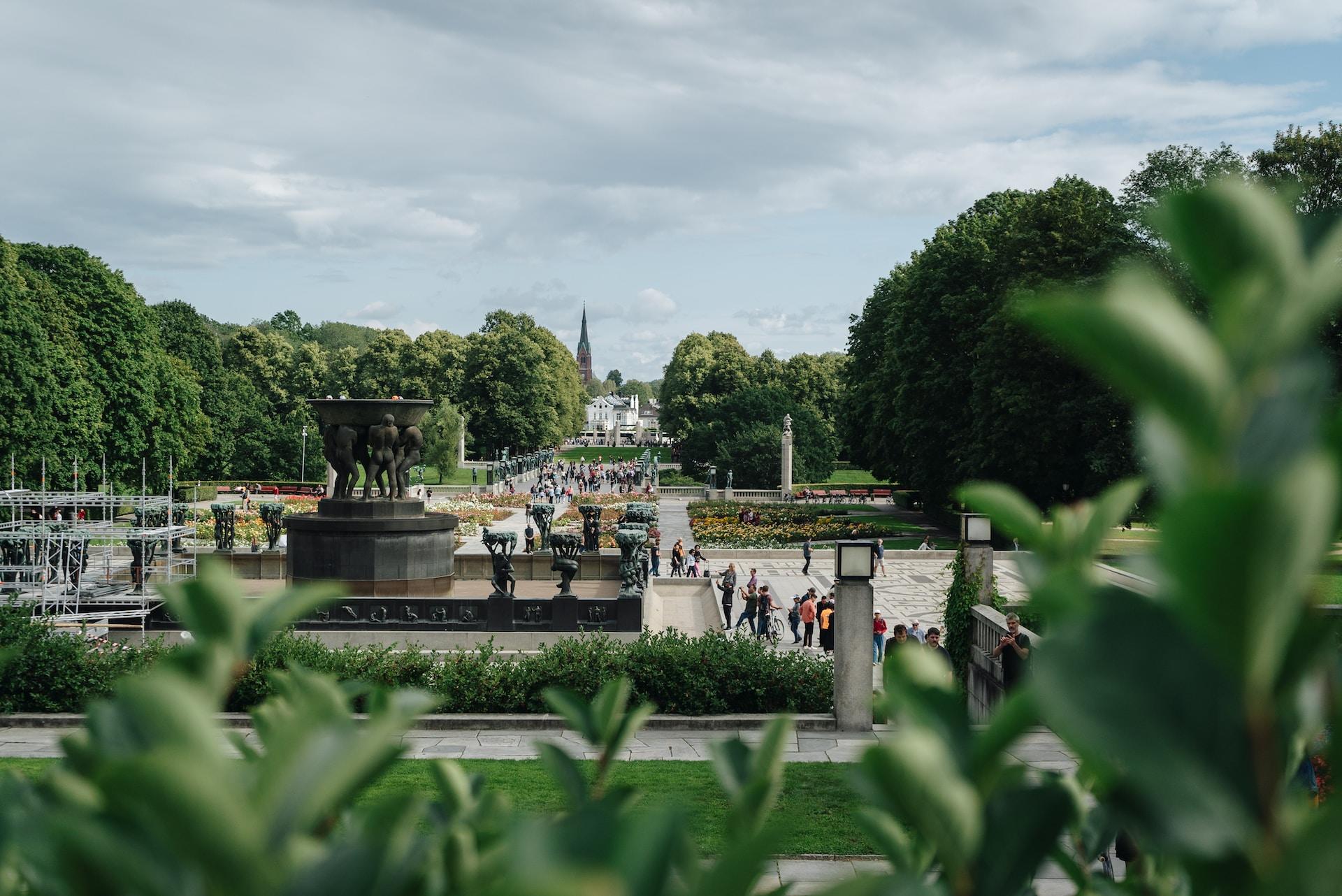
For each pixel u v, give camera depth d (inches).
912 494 2938.0
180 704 44.6
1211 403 33.6
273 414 4655.5
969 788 46.5
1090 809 64.4
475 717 680.4
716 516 2864.2
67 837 37.4
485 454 4901.6
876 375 2486.5
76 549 1054.4
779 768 65.2
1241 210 35.1
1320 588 33.3
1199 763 33.8
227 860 35.7
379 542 1018.1
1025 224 1797.5
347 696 59.1
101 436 2247.8
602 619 927.0
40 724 669.3
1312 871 31.0
